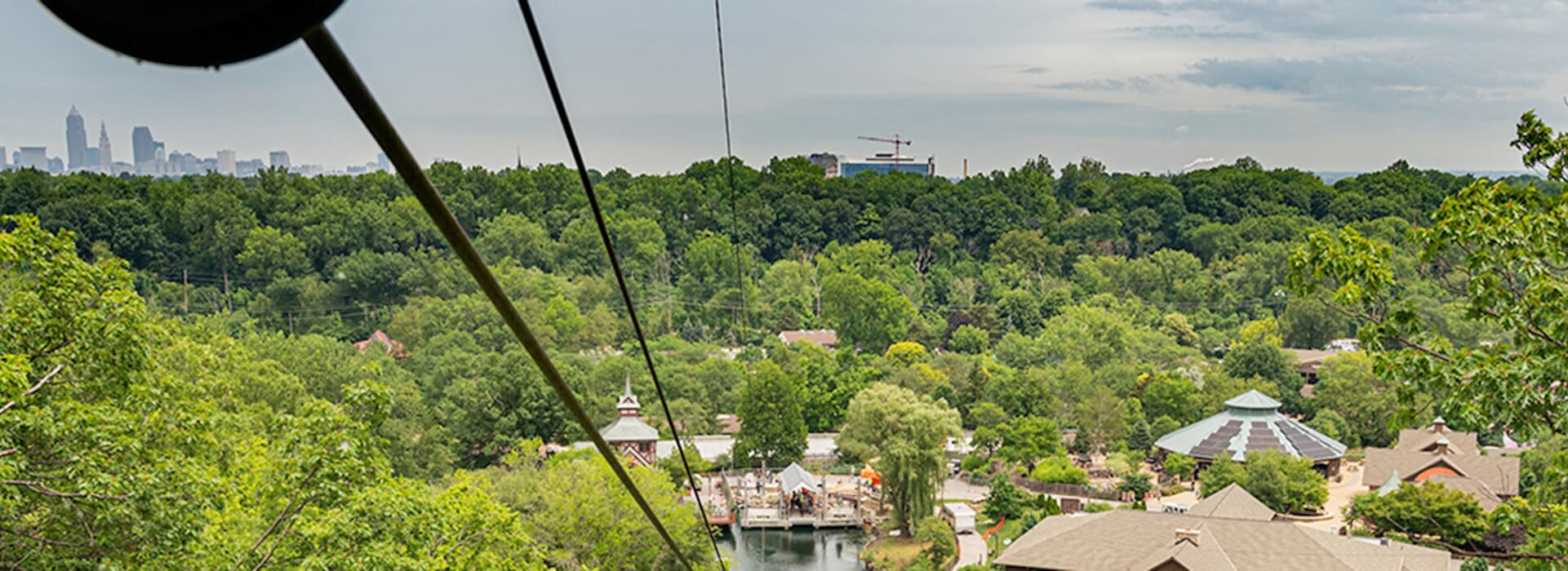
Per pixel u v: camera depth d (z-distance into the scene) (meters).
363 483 23.08
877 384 77.19
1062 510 76.88
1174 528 53.03
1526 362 15.85
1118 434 95.50
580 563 45.44
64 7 1.65
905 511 72.12
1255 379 108.06
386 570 21.52
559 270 176.12
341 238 171.12
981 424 99.38
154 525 17.58
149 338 21.16
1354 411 100.69
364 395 23.61
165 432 19.67
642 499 4.29
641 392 102.38
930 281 193.25
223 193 169.88
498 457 86.31
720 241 180.25
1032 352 131.75
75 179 172.62
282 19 1.72
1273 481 75.00
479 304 132.12
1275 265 179.38
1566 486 16.28
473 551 26.94
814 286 176.75
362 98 2.07
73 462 17.02
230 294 158.50
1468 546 56.66
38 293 19.08
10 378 16.31
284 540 21.95
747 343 120.00
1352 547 50.78
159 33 1.68
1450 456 77.25
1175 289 182.88
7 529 17.23
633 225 186.00
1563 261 16.62
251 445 28.19
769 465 92.69
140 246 162.50
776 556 68.31
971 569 61.78
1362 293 17.09
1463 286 18.77
